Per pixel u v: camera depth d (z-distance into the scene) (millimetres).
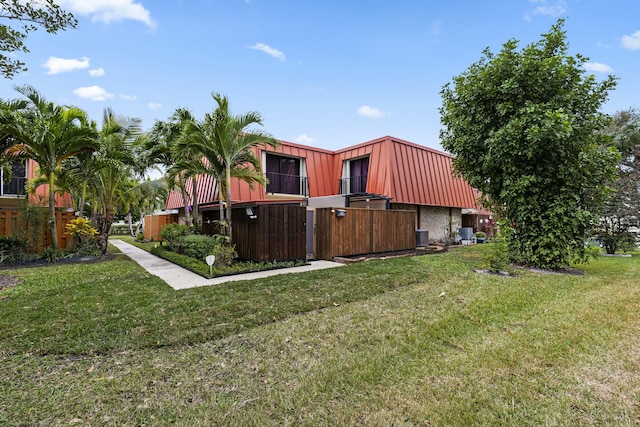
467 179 9320
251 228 7824
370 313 4039
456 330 3496
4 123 7320
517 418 2064
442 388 2383
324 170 14898
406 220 11195
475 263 8039
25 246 8234
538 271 7137
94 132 8516
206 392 2297
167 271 6945
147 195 12531
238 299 4547
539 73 7133
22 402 2150
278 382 2439
